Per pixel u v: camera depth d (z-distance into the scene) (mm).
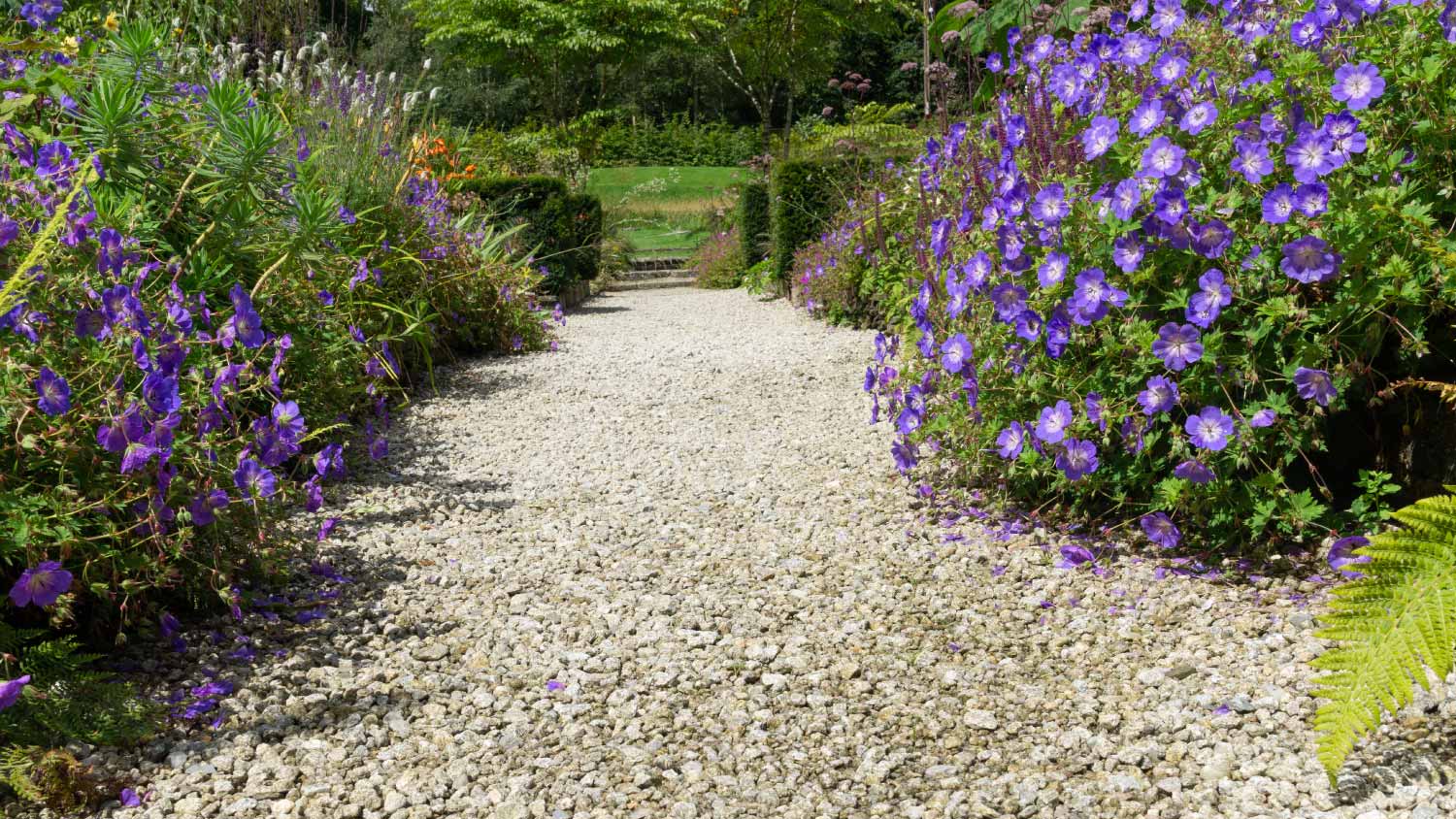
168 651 2291
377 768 1891
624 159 29438
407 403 4988
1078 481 2971
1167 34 3029
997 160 3383
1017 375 3082
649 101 35875
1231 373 2631
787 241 10906
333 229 4203
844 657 2342
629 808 1771
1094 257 2895
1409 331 2408
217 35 6637
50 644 1930
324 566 2812
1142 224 2729
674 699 2156
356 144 5941
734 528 3256
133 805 1737
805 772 1883
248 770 1859
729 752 1956
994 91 4199
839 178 10344
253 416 2984
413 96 6785
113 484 2172
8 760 1742
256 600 2551
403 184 6340
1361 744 1757
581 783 1849
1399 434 2711
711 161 30062
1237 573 2604
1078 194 3027
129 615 2240
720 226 16453
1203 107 2658
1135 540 2887
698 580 2826
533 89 24266
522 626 2521
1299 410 2682
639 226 20172
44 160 2643
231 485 2443
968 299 3260
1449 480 2533
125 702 1934
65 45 3416
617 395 5461
